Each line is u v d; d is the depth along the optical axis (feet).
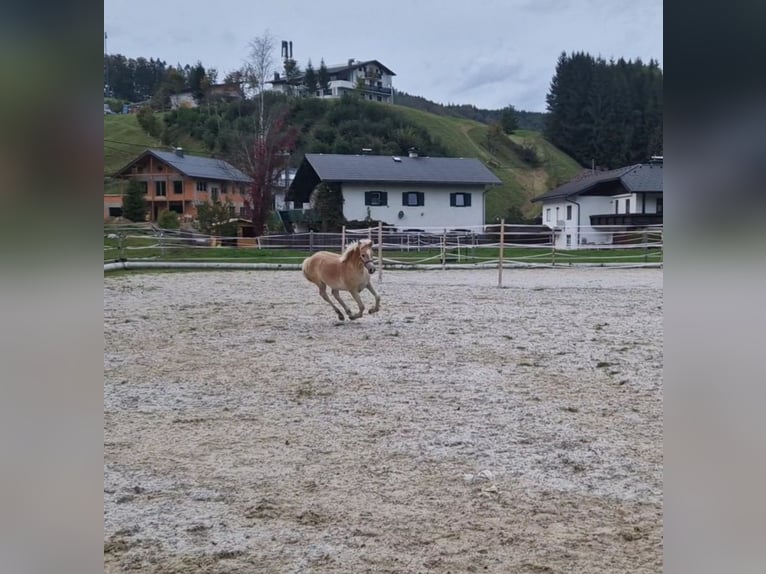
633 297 43.39
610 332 29.63
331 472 13.30
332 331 30.32
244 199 130.41
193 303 40.81
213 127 180.04
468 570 9.46
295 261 78.23
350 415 17.26
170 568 9.56
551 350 25.61
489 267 73.61
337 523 11.00
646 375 21.43
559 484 12.62
